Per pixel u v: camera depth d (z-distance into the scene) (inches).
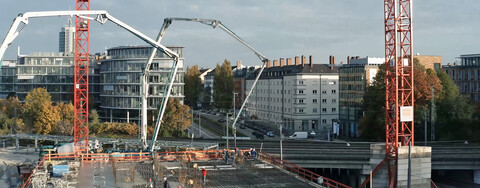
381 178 2861.7
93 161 2501.2
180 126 4574.3
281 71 6786.4
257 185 1953.7
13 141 4340.6
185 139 4133.9
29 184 1985.7
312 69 6250.0
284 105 6535.4
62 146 2711.6
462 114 4466.0
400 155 2785.4
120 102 5590.6
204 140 4156.0
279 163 2449.6
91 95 6638.8
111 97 5679.1
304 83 6146.7
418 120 4207.7
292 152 3339.1
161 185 1904.5
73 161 2479.1
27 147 3870.6
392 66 2898.6
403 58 2901.1
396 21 2871.6
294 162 3243.1
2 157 3430.1
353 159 3257.9
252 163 2477.9
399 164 2778.1
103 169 2273.6
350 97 5757.9
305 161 3255.4
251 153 2682.1
